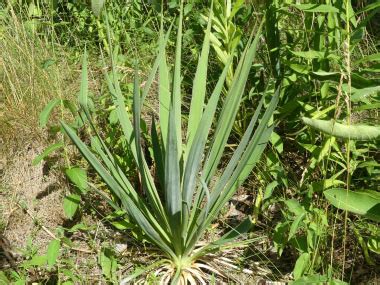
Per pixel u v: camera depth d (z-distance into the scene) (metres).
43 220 1.17
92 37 1.55
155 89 1.38
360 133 0.85
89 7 1.56
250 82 1.22
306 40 1.13
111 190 1.04
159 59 0.95
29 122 1.30
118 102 1.00
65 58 1.45
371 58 0.91
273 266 1.04
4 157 1.27
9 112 1.30
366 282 0.99
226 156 1.24
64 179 1.21
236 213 1.15
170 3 1.48
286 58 1.14
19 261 1.10
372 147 1.09
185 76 1.40
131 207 0.94
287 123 1.20
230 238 0.98
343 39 0.98
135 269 1.02
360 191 0.90
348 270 1.02
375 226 1.00
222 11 1.12
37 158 1.07
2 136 1.29
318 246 0.96
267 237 1.08
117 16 1.53
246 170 1.00
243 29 1.29
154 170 1.21
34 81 1.35
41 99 1.33
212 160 0.98
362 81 0.95
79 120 1.15
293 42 1.17
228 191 0.98
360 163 1.01
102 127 1.27
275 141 1.08
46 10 1.55
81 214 1.16
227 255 1.06
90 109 1.17
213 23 1.14
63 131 1.12
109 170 1.05
